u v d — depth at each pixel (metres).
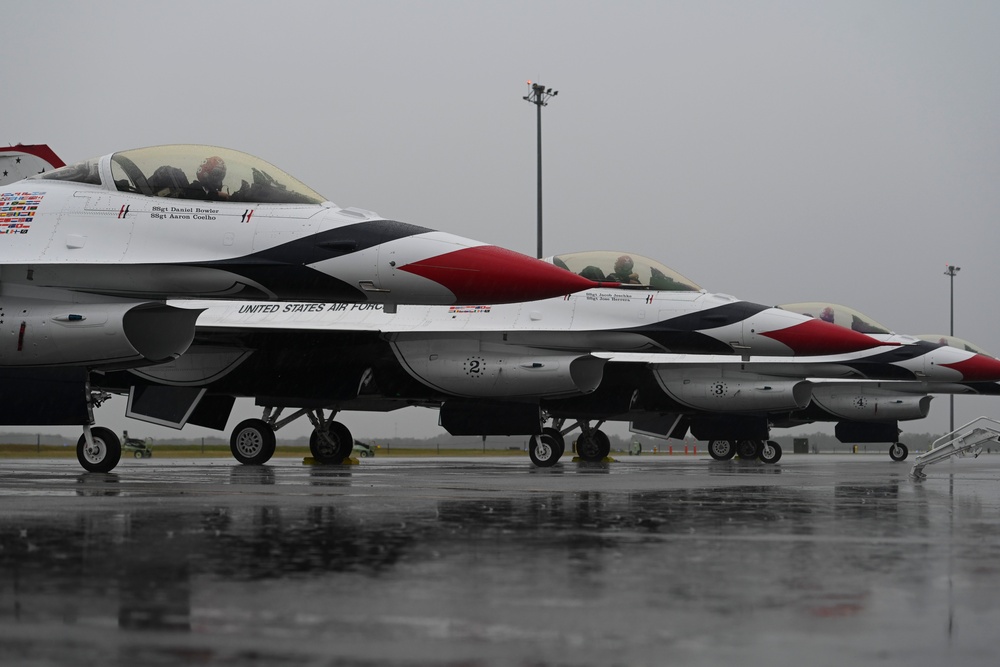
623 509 8.30
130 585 4.29
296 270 13.62
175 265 13.53
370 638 3.37
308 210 14.00
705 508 8.48
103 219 13.86
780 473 17.77
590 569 4.82
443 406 21.78
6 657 3.11
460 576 4.58
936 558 5.28
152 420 19.62
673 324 20.84
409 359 20.62
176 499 8.95
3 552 5.28
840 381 33.12
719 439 29.20
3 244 13.73
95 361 13.32
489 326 20.48
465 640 3.35
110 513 7.46
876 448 82.44
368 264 13.57
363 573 4.64
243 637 3.38
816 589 4.30
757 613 3.79
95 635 3.40
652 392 26.31
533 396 20.81
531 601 3.99
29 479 12.96
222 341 19.61
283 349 19.84
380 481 13.05
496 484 12.40
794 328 20.97
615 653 3.18
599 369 21.08
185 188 13.98
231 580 4.43
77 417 13.38
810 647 3.27
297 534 6.14
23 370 13.46
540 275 13.68
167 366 19.61
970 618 3.71
